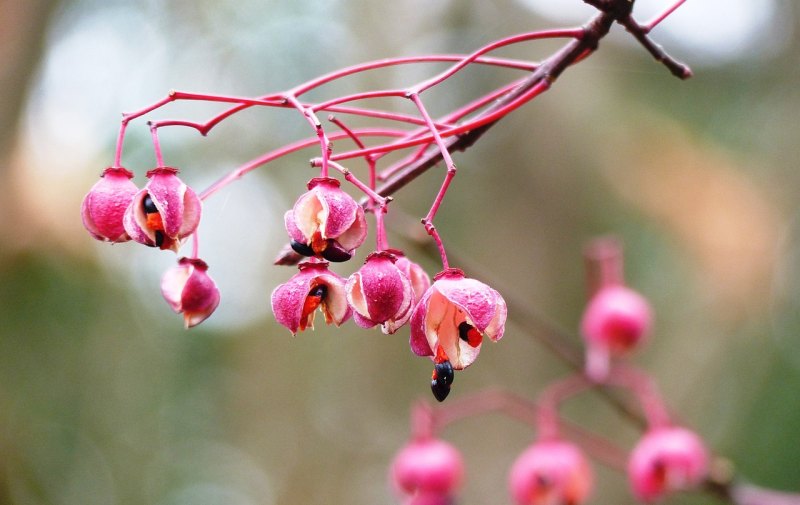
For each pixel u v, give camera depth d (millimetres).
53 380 5656
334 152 5766
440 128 2143
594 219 6047
